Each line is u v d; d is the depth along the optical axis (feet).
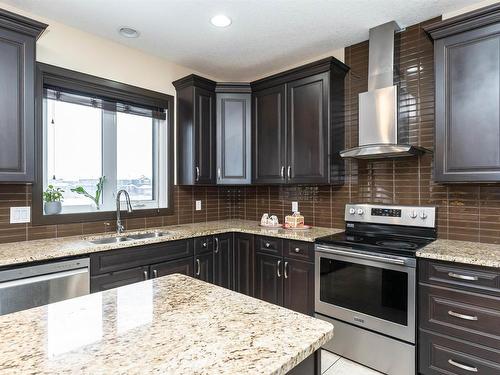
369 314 7.14
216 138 10.98
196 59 10.53
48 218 7.95
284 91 10.01
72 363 2.29
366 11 7.61
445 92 6.89
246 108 11.01
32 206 7.67
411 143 8.33
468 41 6.60
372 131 8.25
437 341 6.23
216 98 10.99
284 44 9.39
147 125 10.57
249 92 11.00
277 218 10.82
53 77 8.04
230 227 10.32
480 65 6.46
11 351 2.46
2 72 6.32
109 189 9.61
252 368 2.25
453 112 6.79
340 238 8.16
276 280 9.11
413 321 6.49
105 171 9.52
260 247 9.54
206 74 12.05
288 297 8.82
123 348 2.52
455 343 6.02
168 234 8.85
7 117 6.39
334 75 9.16
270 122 10.39
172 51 9.88
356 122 9.39
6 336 2.72
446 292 6.12
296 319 3.11
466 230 7.51
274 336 2.74
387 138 8.02
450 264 6.08
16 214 7.42
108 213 9.12
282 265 8.96
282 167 10.03
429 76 8.05
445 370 6.14
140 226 9.88
